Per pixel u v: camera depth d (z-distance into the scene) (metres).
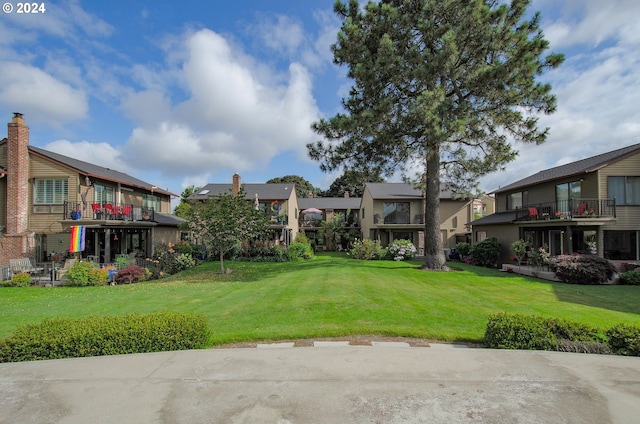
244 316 7.42
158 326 4.90
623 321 7.07
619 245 15.86
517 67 12.14
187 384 3.58
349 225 37.06
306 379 3.71
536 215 17.94
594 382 3.64
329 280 12.48
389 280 12.51
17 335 4.57
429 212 15.85
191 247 23.11
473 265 20.33
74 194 17.80
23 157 17.55
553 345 4.86
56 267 15.70
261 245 24.62
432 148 13.34
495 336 5.20
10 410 3.05
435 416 2.92
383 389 3.45
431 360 4.32
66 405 3.14
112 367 4.09
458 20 12.59
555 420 2.87
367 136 14.01
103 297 10.66
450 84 14.62
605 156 17.70
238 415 2.93
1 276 15.06
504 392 3.39
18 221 17.25
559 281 12.95
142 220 21.00
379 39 13.63
